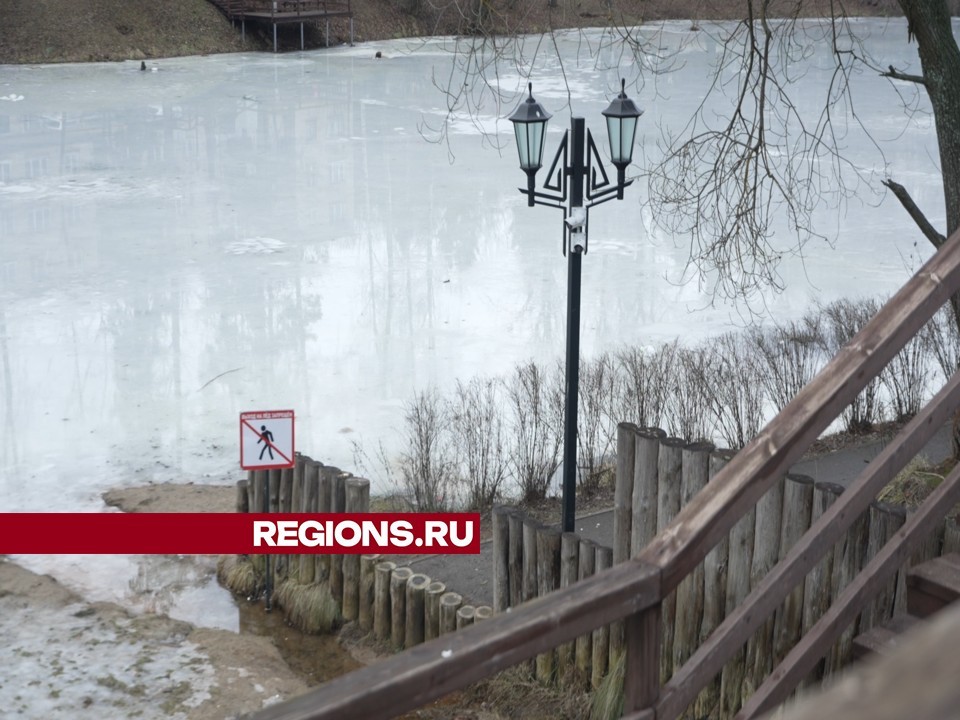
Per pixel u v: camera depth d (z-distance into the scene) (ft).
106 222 73.77
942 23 25.16
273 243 69.31
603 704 22.12
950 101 25.44
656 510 22.49
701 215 31.07
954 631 1.67
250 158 94.38
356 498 28.96
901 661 1.68
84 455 40.06
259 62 155.84
